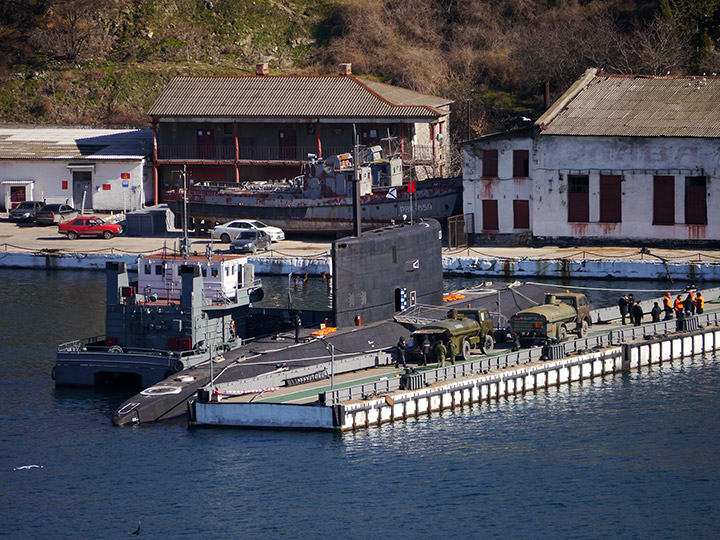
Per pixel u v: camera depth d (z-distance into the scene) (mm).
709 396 125750
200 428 115438
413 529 94188
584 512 97188
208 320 128375
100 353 127125
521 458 108062
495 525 94938
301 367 122062
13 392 127375
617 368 136125
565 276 182250
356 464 106250
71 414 119938
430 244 139875
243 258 133500
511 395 126062
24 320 160000
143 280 132250
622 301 147000
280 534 93250
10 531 94250
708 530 93938
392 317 135250
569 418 118625
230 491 100938
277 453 108375
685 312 147375
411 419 117562
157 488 101750
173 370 123812
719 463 106875
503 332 138625
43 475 104562
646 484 102562
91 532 94000
